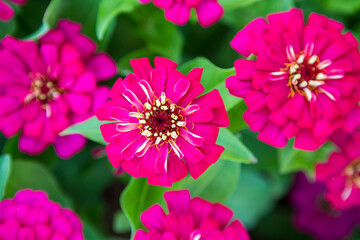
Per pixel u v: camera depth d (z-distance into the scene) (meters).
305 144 0.39
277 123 0.39
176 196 0.40
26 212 0.40
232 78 0.39
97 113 0.38
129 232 0.52
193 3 0.40
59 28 0.43
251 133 0.46
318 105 0.39
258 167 0.47
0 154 0.47
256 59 0.39
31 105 0.42
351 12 0.47
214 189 0.42
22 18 0.46
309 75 0.39
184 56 0.49
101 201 0.50
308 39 0.39
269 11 0.45
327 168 0.44
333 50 0.39
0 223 0.40
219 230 0.40
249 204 0.49
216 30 0.48
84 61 0.43
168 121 0.38
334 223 0.52
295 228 0.53
